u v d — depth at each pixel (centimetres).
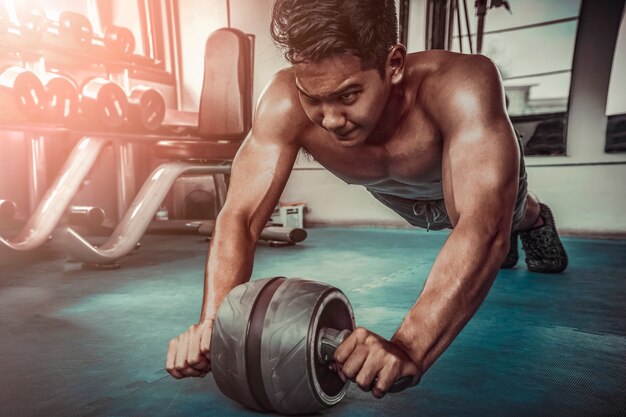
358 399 101
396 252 321
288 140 99
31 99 266
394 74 76
